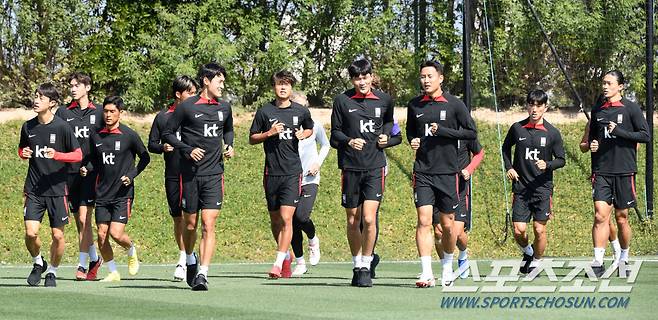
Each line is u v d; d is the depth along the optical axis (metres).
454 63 35.31
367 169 15.05
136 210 27.95
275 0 35.53
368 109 15.05
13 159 30.56
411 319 10.44
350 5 34.62
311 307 11.76
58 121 15.38
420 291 14.11
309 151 19.34
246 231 27.53
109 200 17.38
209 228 14.35
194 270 15.05
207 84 14.51
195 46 33.69
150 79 33.19
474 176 31.47
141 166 17.62
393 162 31.94
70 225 26.77
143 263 24.75
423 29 35.53
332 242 27.00
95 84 34.22
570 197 30.86
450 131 14.52
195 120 14.38
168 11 33.97
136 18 33.69
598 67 34.50
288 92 17.17
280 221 18.00
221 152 14.61
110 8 34.25
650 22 28.61
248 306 11.89
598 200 17.95
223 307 11.78
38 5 33.28
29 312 11.41
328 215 28.59
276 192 17.39
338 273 19.56
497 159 32.41
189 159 14.38
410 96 35.81
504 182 30.67
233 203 28.84
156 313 11.16
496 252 27.09
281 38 34.41
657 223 28.78
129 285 15.86
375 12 35.38
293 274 19.00
